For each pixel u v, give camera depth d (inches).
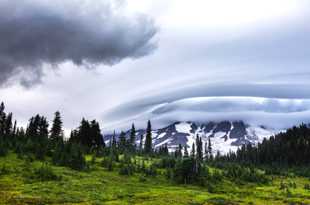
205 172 5019.7
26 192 2861.7
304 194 4379.9
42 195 2770.7
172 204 2775.6
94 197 2913.4
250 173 5757.9
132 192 3398.1
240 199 3533.5
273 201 3609.7
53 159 4635.8
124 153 6038.4
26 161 4338.1
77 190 3176.7
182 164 4658.0
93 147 6102.4
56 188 3157.0
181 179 4498.0
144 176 4569.4
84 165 4557.1
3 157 4520.2
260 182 5526.6
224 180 5182.1
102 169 4680.1
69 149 5002.5
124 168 4576.8
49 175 3634.4
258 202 3410.4
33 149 5088.6
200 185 4453.7
